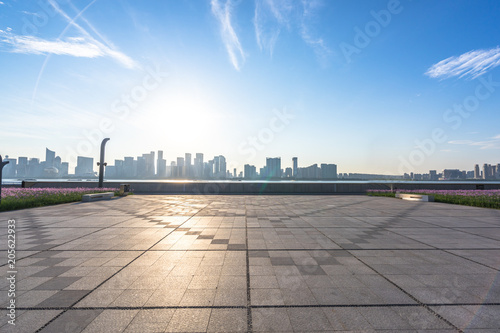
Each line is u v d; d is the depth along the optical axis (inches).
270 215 451.2
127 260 209.0
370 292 153.0
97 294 148.8
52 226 347.9
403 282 167.5
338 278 173.8
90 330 113.9
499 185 1122.7
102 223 371.6
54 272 182.4
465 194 782.5
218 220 400.2
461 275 179.3
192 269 189.6
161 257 217.0
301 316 126.8
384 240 276.5
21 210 506.9
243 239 279.7
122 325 118.1
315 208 553.0
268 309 133.3
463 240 277.0
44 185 1119.0
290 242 267.7
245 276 176.9
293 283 165.6
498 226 354.9
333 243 264.2
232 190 1117.7
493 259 213.9
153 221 389.1
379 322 121.7
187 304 138.0
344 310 132.6
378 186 1126.4
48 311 129.7
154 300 142.3
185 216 437.4
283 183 1113.4
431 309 133.8
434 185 1119.6
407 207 567.8
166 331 114.0
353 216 441.1
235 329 115.9
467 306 136.9
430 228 340.2
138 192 1066.7
